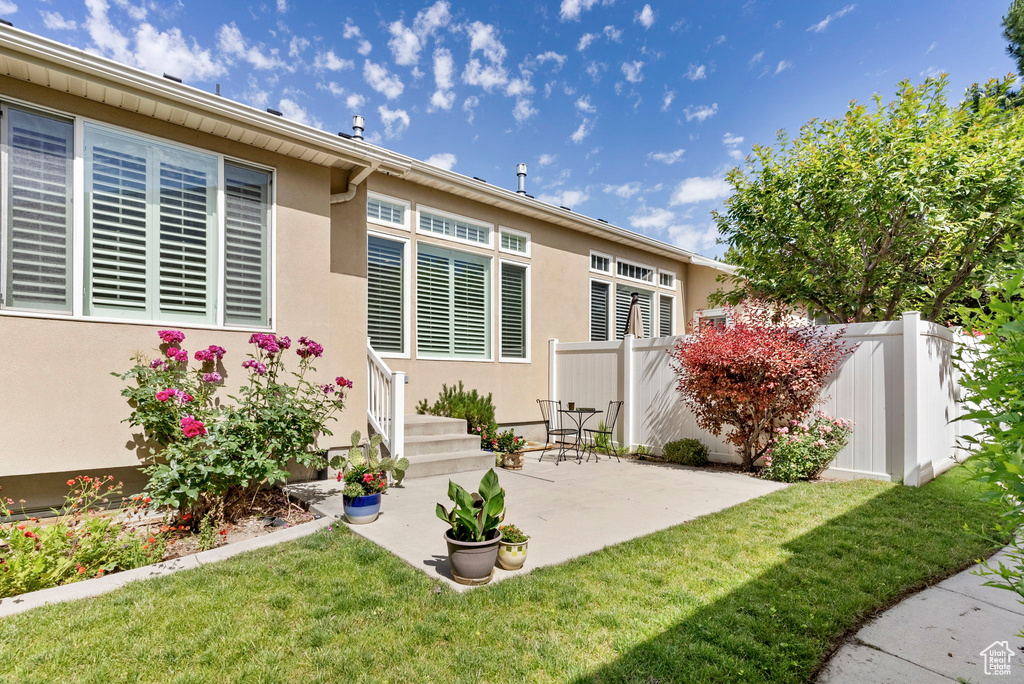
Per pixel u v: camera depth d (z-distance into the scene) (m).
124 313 4.55
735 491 5.69
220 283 5.06
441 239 8.61
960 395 7.28
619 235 11.32
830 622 2.77
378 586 3.21
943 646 2.60
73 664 2.39
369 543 3.92
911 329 5.91
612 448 8.83
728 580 3.30
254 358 4.94
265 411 4.46
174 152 4.85
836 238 8.80
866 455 6.24
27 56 3.86
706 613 2.87
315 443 5.71
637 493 5.61
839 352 6.46
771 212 9.20
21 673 2.32
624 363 8.81
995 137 7.78
